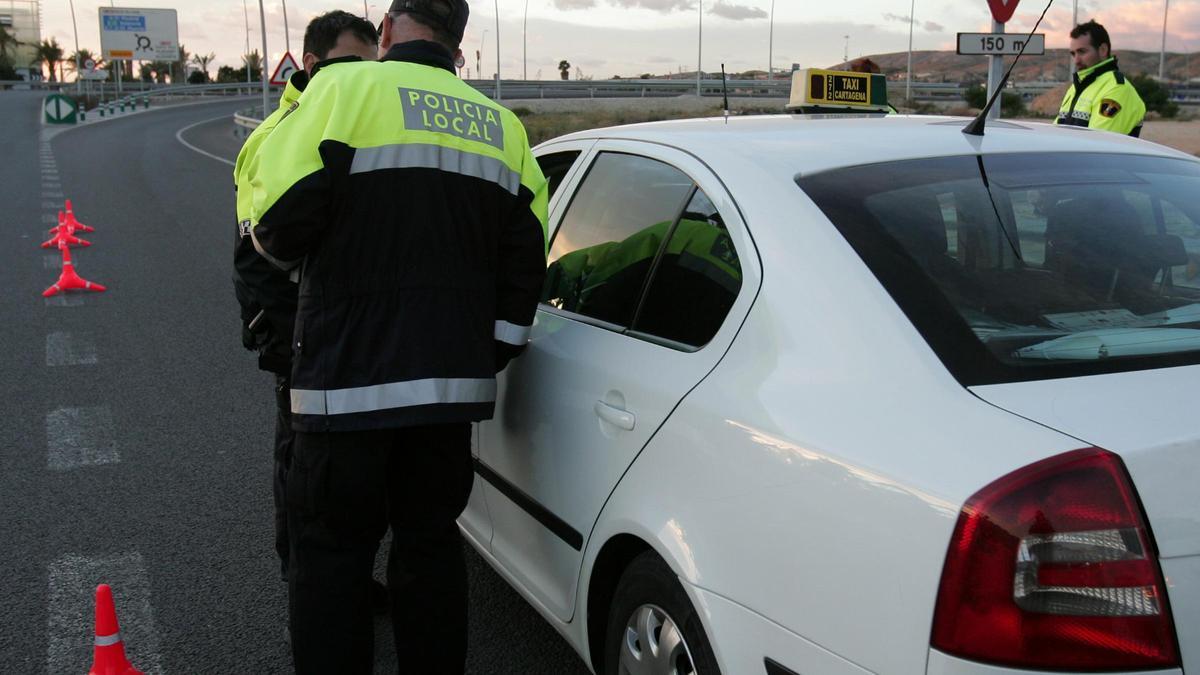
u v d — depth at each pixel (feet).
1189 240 7.76
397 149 8.09
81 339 24.76
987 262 7.10
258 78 384.68
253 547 13.43
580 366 8.66
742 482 6.57
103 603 8.90
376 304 8.05
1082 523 5.13
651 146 9.43
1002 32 20.11
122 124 155.02
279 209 7.73
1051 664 5.13
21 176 69.46
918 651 5.44
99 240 41.09
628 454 7.78
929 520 5.44
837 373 6.38
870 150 8.27
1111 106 20.72
